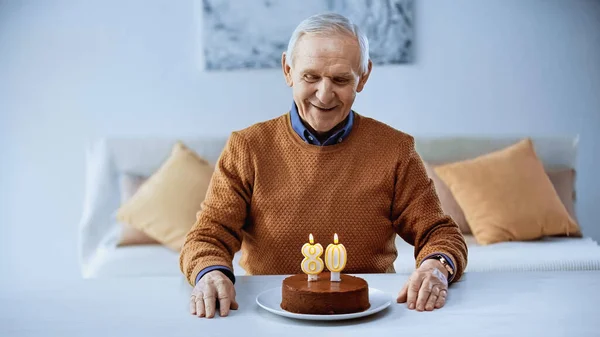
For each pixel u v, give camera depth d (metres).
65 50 3.76
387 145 1.76
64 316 1.30
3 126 3.76
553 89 3.79
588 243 3.12
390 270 1.83
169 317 1.29
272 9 3.75
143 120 3.79
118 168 3.46
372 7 3.75
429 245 1.62
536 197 3.23
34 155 3.79
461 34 3.77
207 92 3.79
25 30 3.74
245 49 3.77
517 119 3.80
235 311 1.33
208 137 3.52
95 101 3.78
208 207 1.71
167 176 3.31
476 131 3.81
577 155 3.53
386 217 1.77
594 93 3.79
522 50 3.78
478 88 3.79
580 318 1.26
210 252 1.56
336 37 1.59
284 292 1.31
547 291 1.46
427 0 3.76
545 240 3.21
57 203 3.81
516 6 3.76
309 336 1.17
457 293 1.45
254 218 1.74
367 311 1.25
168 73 3.78
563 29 3.77
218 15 3.75
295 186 1.71
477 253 2.90
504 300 1.39
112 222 3.36
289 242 1.71
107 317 1.29
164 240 3.19
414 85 3.79
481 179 3.27
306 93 1.62
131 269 2.92
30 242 3.81
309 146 1.73
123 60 3.77
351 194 1.71
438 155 3.49
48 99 3.77
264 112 3.80
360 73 1.65
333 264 1.35
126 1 3.75
